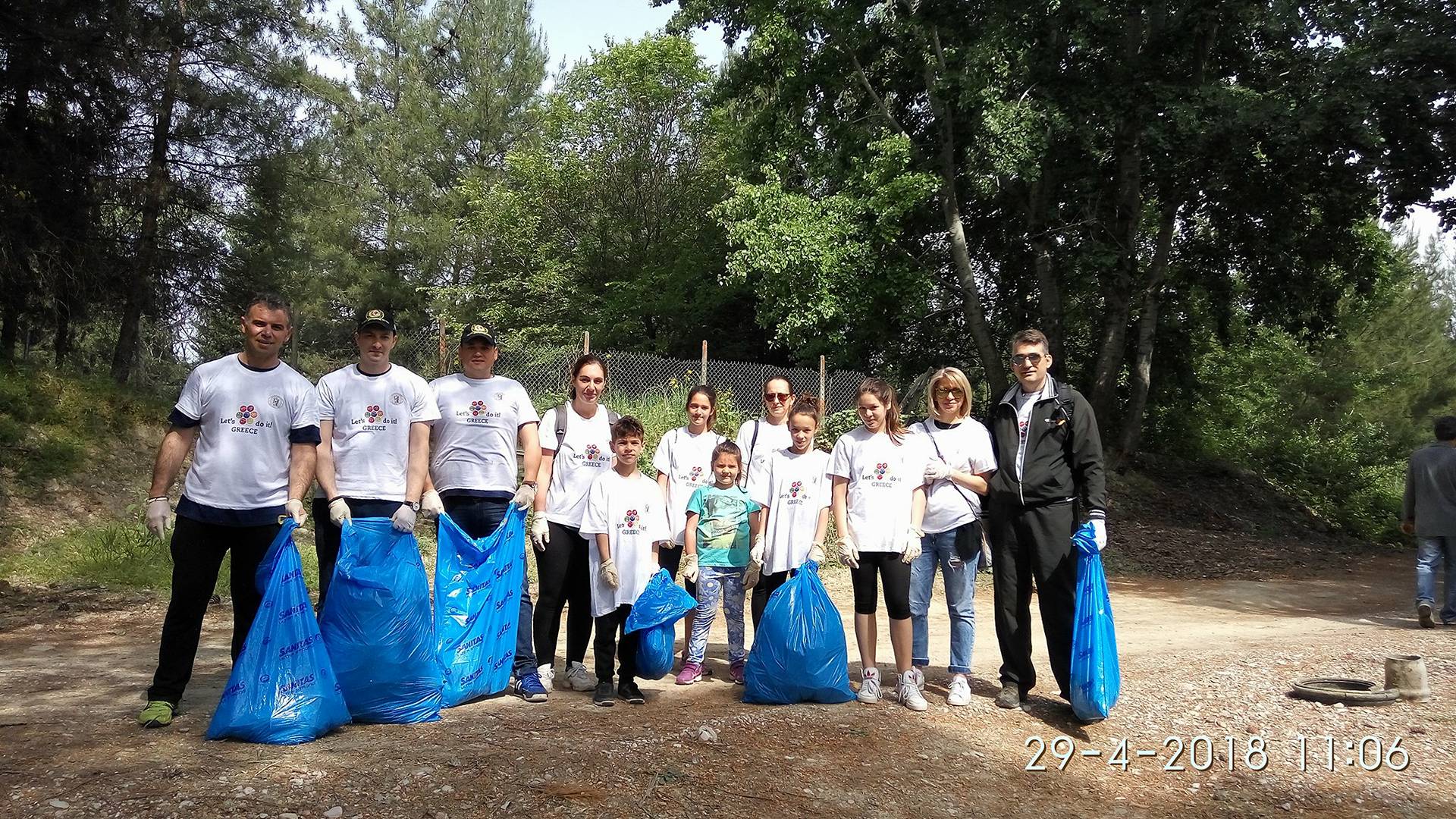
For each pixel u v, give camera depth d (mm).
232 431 4590
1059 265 21547
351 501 4945
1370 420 29750
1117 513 19031
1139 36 19625
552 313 29859
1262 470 26156
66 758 3918
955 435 5543
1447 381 31984
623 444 5410
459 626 5180
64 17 13875
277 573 4371
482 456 5469
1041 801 4125
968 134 20016
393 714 4613
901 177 18703
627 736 4438
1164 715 5242
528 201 30828
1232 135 17219
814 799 3898
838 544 5406
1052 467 5238
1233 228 20969
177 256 17922
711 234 26766
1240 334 25172
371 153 32312
